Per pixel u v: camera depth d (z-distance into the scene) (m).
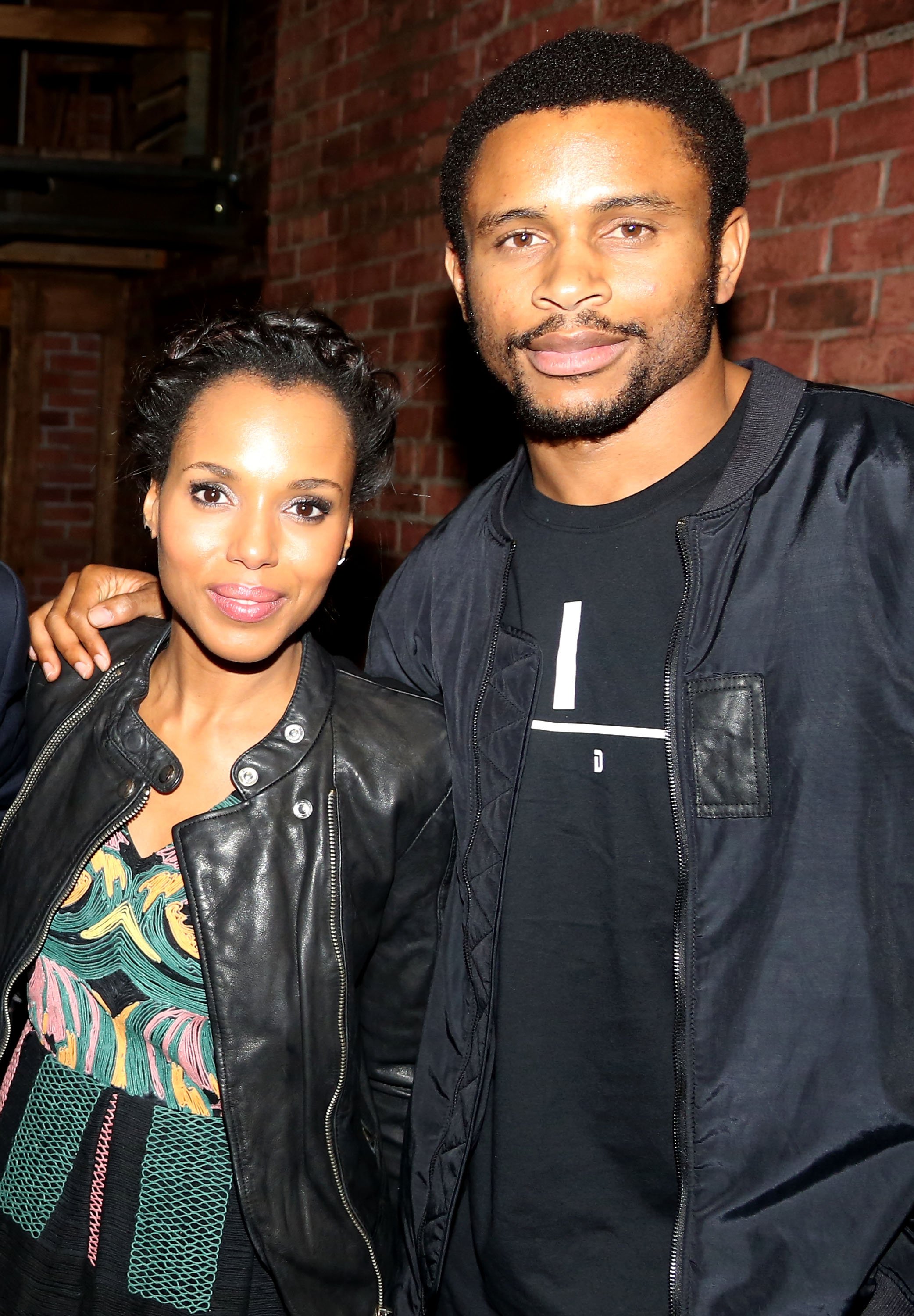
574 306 1.22
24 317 6.48
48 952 1.32
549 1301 1.35
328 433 1.24
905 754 1.19
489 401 3.29
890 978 1.19
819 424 1.27
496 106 1.28
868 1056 1.19
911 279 2.25
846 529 1.21
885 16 2.29
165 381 1.25
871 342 2.31
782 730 1.22
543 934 1.35
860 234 2.33
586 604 1.34
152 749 1.32
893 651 1.18
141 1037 1.28
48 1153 1.27
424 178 3.60
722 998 1.23
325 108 4.12
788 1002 1.21
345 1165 1.33
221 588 1.24
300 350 1.25
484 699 1.39
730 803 1.23
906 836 1.19
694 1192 1.23
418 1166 1.45
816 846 1.21
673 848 1.28
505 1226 1.38
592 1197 1.34
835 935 1.20
